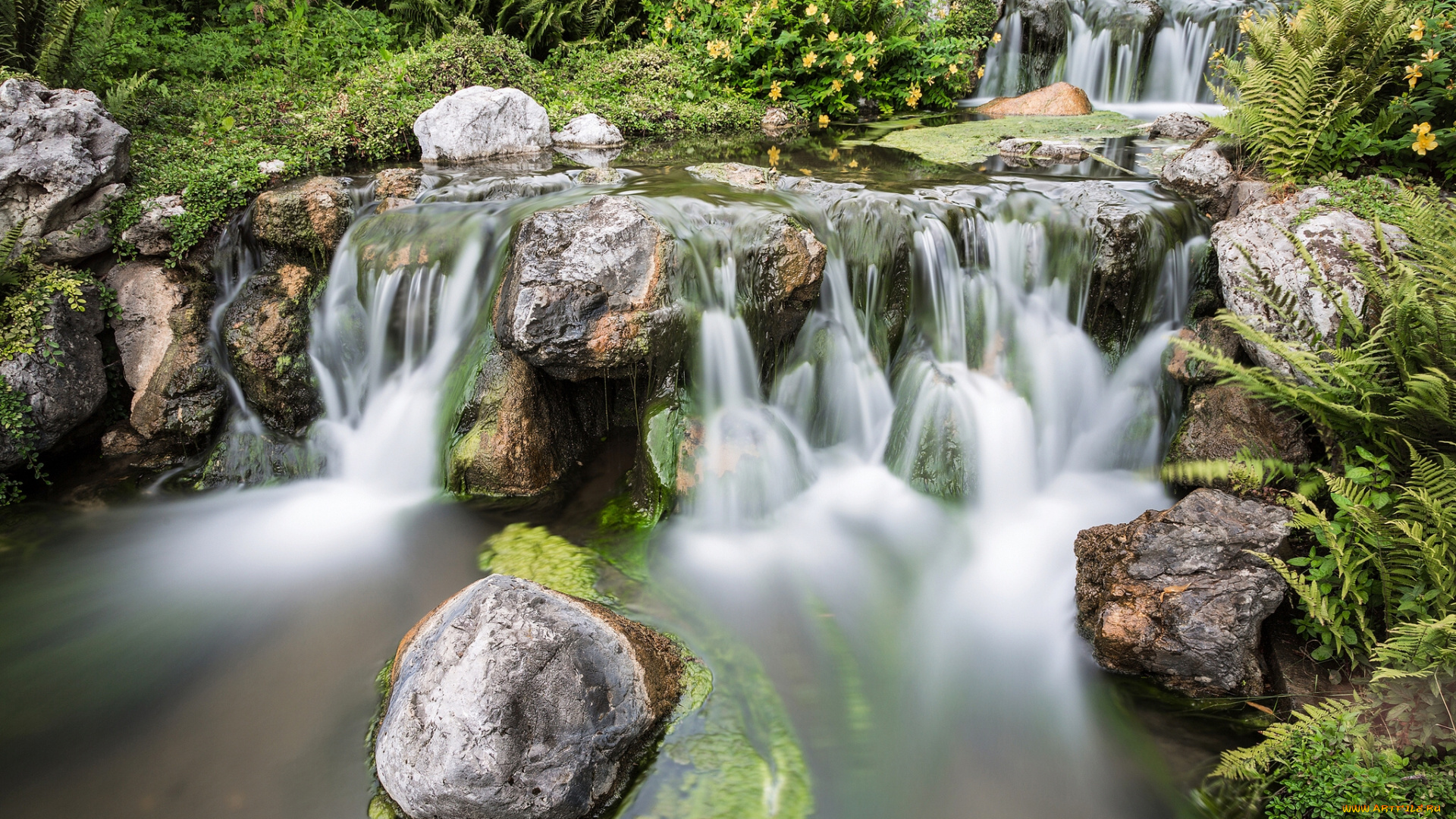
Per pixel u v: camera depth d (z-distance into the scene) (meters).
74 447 5.84
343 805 3.27
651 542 4.93
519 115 8.14
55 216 5.73
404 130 7.89
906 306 5.89
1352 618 3.76
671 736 3.57
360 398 5.90
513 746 2.99
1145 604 3.91
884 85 10.65
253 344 5.77
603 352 5.09
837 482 5.59
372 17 10.39
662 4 11.77
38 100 5.76
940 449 5.43
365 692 3.87
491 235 5.68
